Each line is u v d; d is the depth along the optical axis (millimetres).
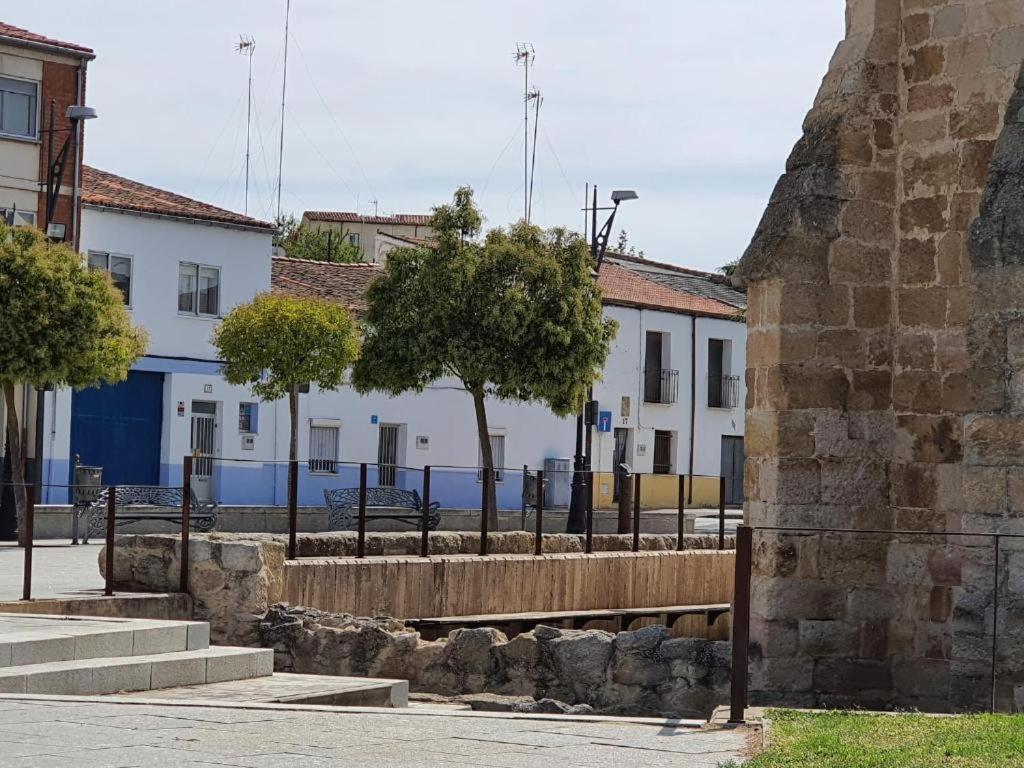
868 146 18531
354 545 24234
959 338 18000
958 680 15969
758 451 18453
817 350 18281
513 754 10336
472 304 44781
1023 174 16156
